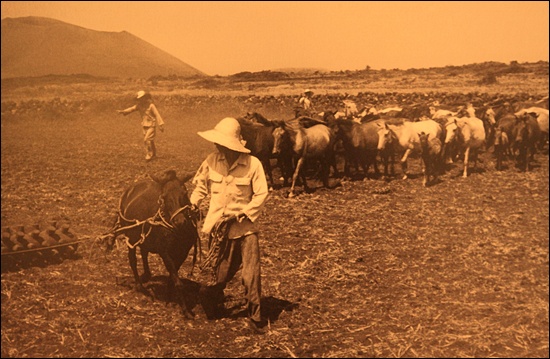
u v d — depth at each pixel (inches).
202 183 227.3
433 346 213.9
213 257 221.8
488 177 480.1
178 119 458.9
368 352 207.8
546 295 253.9
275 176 465.7
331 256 289.9
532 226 340.5
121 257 287.4
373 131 462.9
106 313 230.5
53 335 213.8
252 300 220.2
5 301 234.5
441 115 558.9
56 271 267.3
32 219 304.8
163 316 231.1
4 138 465.7
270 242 308.2
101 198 340.5
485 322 232.1
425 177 447.2
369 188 431.2
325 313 236.4
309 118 443.8
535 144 557.9
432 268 280.2
